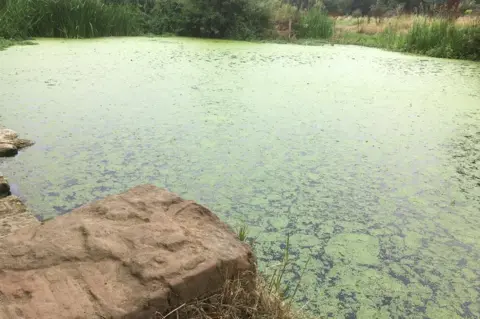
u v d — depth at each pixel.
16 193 2.50
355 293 1.78
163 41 9.41
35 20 8.80
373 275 1.90
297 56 8.20
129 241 1.36
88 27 9.39
